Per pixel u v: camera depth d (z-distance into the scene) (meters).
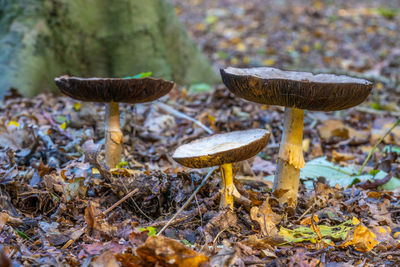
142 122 0.79
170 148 0.72
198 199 0.54
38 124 0.74
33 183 0.56
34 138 0.64
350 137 0.78
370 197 0.58
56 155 0.63
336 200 0.57
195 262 0.45
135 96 0.55
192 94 0.99
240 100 0.91
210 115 0.80
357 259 0.49
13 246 0.48
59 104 0.85
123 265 0.46
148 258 0.45
